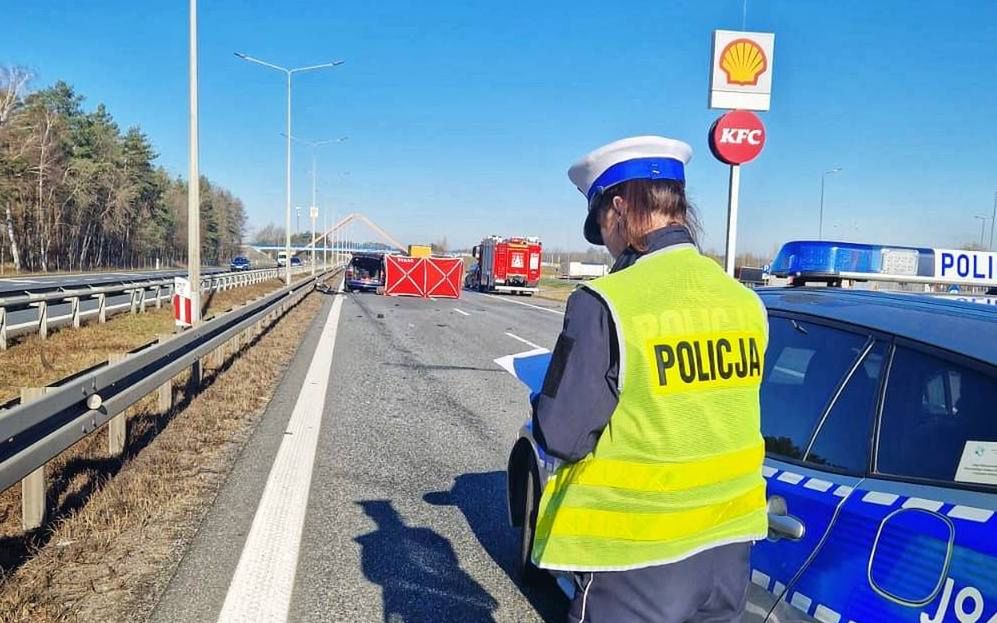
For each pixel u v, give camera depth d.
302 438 7.23
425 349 14.91
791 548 2.48
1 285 34.22
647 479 1.73
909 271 3.97
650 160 1.92
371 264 39.44
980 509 2.02
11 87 62.72
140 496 5.11
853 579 2.22
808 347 2.91
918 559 2.06
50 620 3.46
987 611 1.83
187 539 4.58
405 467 6.39
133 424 7.04
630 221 1.91
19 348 12.01
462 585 4.11
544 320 23.58
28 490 4.37
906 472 2.31
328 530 4.84
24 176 66.75
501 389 10.54
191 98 13.85
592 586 1.82
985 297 3.43
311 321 20.69
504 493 5.75
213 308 22.48
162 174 106.81
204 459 6.38
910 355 2.50
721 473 1.80
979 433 2.17
